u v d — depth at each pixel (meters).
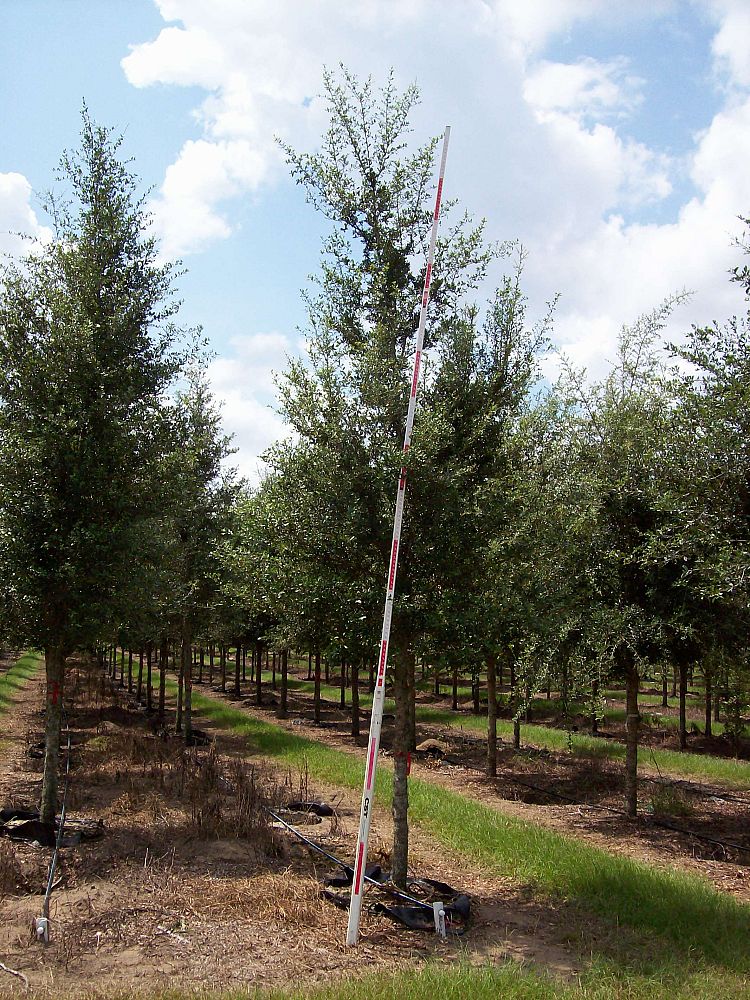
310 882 7.61
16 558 9.40
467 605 7.59
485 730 22.34
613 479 11.60
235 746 17.66
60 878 7.57
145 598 10.53
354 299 8.55
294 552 7.86
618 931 6.83
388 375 7.82
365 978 5.45
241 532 8.46
